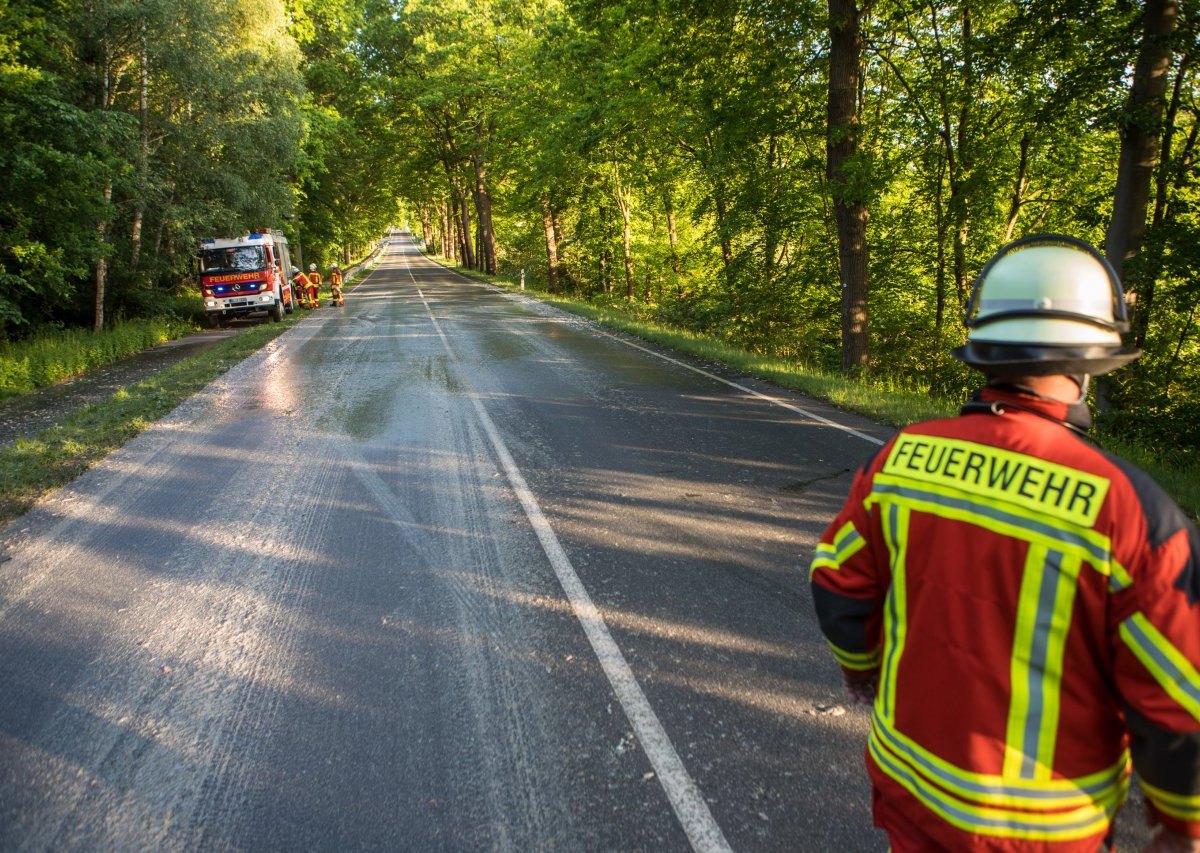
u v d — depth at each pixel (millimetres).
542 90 30828
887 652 1518
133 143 20766
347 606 4441
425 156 54312
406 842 2635
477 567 4918
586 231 36969
